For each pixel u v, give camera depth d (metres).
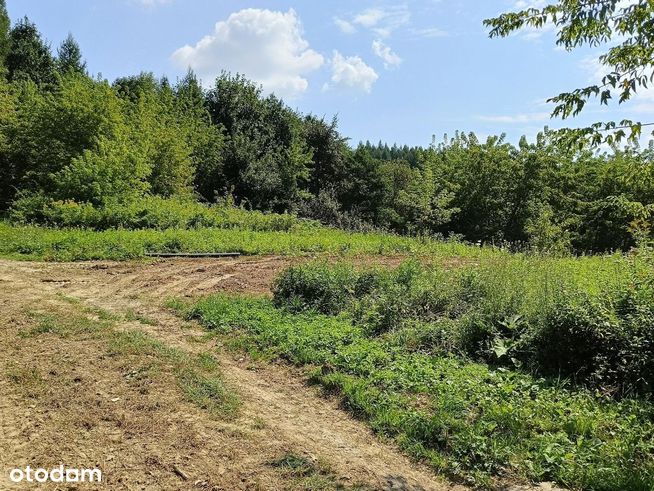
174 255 15.16
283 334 7.22
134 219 19.05
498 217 31.33
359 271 10.71
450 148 36.34
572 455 4.07
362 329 7.54
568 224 26.86
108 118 25.23
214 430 4.55
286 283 9.27
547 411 4.94
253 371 6.24
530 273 8.47
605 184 27.25
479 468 4.06
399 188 42.03
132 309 8.97
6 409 4.70
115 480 3.68
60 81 27.14
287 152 35.56
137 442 4.25
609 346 5.72
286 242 17.94
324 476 3.91
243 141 34.88
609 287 6.80
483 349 6.62
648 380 5.39
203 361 6.31
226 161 34.03
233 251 16.34
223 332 7.62
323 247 17.92
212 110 38.97
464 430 4.51
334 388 5.64
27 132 25.77
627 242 26.70
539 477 3.92
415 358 6.39
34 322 7.51
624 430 4.54
